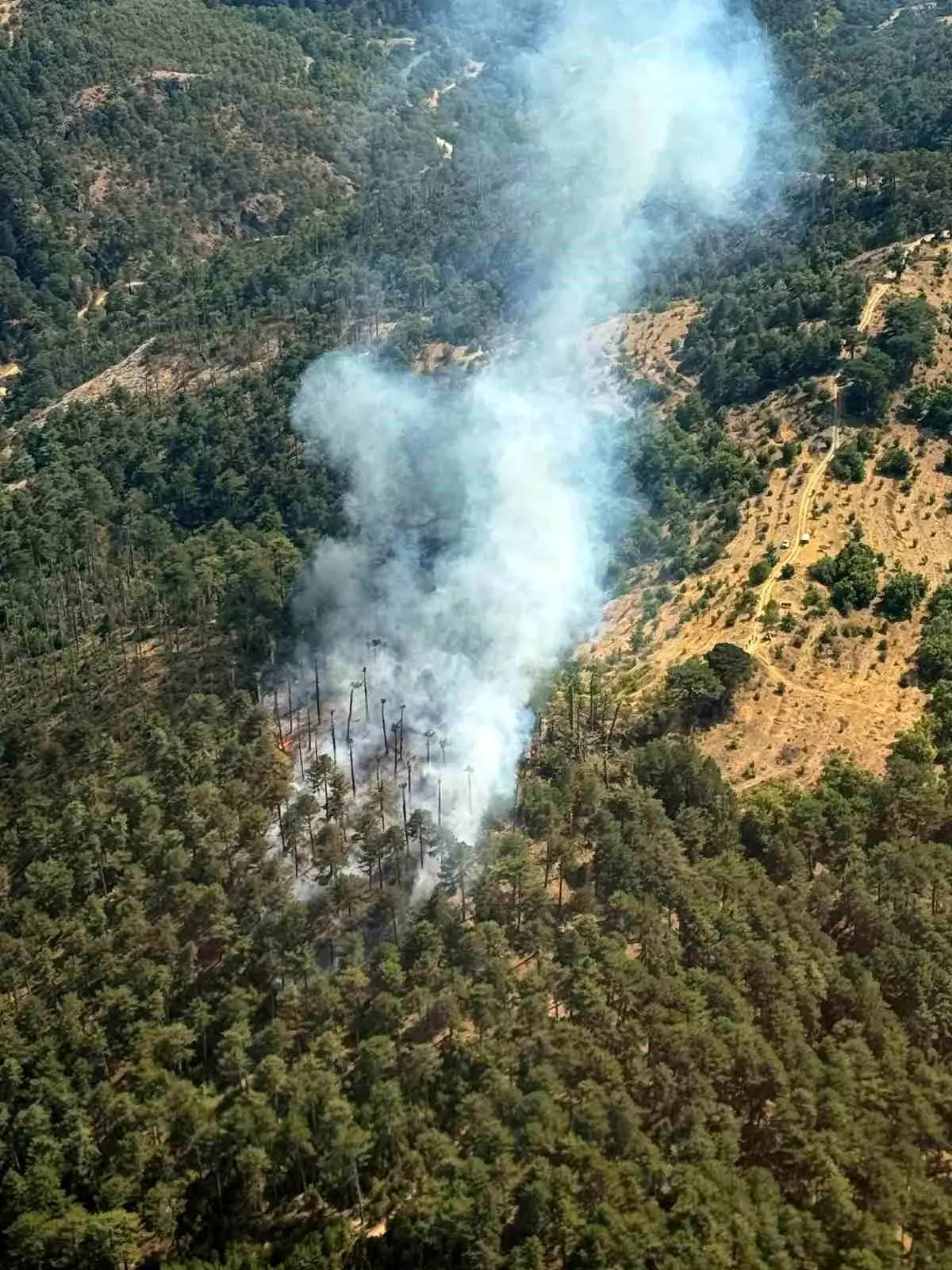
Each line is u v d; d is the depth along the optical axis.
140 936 145.12
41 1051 132.38
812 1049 125.31
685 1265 105.56
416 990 131.50
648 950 134.25
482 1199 111.00
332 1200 120.75
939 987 130.25
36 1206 119.06
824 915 140.50
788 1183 116.38
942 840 154.25
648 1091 121.94
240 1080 127.69
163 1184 119.12
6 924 153.50
